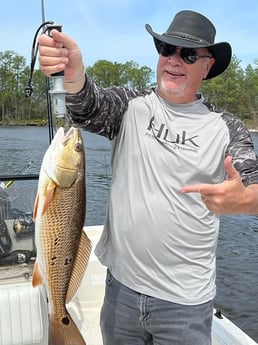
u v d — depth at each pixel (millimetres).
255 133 47750
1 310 2873
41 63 2070
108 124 2471
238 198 1894
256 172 2355
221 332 3492
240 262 10375
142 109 2504
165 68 2471
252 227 13539
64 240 2256
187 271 2469
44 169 2156
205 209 2443
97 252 2711
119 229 2490
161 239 2412
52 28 2078
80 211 2277
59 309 2334
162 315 2477
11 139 28094
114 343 2656
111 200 2553
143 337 2633
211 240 2527
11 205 3094
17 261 3035
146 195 2420
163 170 2406
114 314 2584
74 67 2172
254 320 7562
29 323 2928
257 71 55500
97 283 4242
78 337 2354
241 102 54844
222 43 2471
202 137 2453
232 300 8328
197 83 2498
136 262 2467
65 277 2316
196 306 2479
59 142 2160
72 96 2287
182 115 2477
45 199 2154
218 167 2473
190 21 2479
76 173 2207
